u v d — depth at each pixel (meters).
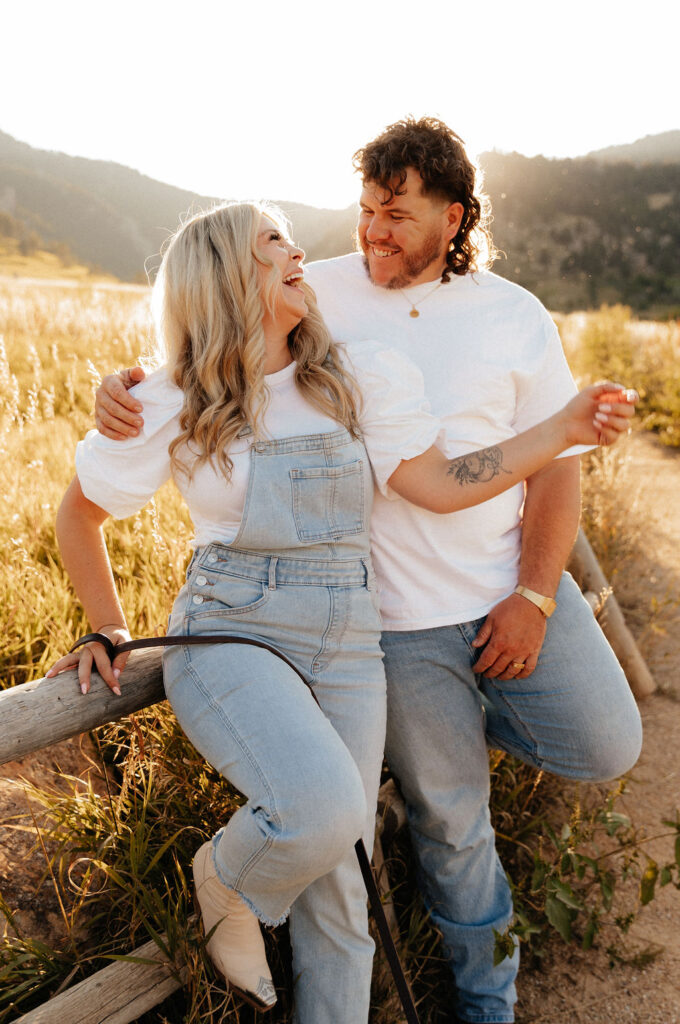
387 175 1.92
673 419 7.82
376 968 2.02
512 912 2.16
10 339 7.46
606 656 2.03
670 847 2.74
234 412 1.71
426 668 2.02
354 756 1.74
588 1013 2.22
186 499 1.79
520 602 1.97
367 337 2.14
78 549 1.82
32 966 1.68
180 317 1.75
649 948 2.38
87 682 1.65
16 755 1.51
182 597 1.78
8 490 3.23
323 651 1.70
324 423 1.79
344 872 1.68
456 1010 2.17
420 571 2.00
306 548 1.72
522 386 2.14
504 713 2.13
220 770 1.56
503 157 113.50
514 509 2.12
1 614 2.44
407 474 1.87
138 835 1.81
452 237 2.06
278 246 1.75
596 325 11.90
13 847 1.87
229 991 1.71
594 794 2.91
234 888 1.50
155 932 1.67
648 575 4.46
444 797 2.07
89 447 1.76
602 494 4.61
